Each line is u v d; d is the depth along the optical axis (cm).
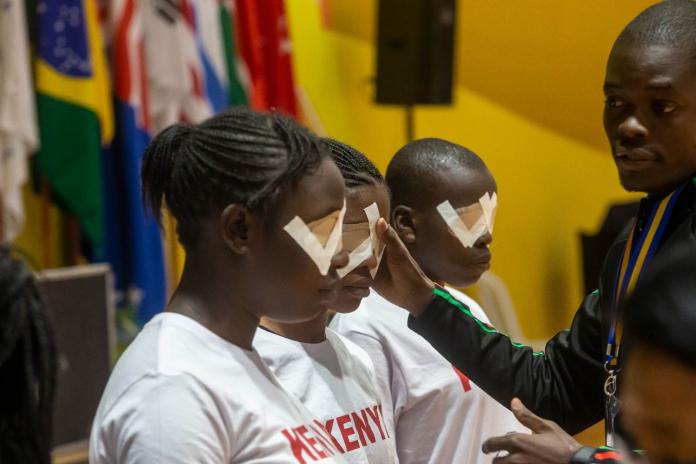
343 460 179
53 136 490
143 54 525
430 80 650
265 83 594
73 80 489
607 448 174
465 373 227
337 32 714
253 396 165
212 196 162
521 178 793
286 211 162
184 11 532
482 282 752
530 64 785
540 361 231
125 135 516
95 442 161
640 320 107
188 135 170
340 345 223
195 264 168
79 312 436
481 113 775
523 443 176
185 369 159
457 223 256
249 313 171
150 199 176
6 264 161
